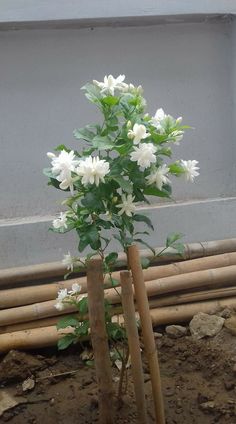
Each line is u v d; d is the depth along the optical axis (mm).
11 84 2244
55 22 2188
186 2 2264
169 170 1521
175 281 2244
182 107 2426
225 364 1926
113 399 1758
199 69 2416
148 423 1690
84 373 2023
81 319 1853
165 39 2361
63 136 2322
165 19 2314
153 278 2260
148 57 2359
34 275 2234
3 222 2301
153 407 1771
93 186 1469
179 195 2475
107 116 1516
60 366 2068
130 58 2342
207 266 2322
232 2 2309
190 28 2379
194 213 2420
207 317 2156
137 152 1378
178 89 2410
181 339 2133
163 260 2359
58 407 1846
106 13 2191
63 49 2270
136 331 1532
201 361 1987
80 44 2283
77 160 1472
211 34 2404
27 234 2271
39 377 2006
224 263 2334
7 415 1826
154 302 2258
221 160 2498
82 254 2332
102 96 1519
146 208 2375
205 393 1824
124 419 1730
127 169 1479
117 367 1968
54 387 1963
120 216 1523
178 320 2230
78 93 2311
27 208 2338
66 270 2262
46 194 2348
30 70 2252
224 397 1807
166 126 1486
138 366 1555
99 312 1551
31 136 2295
